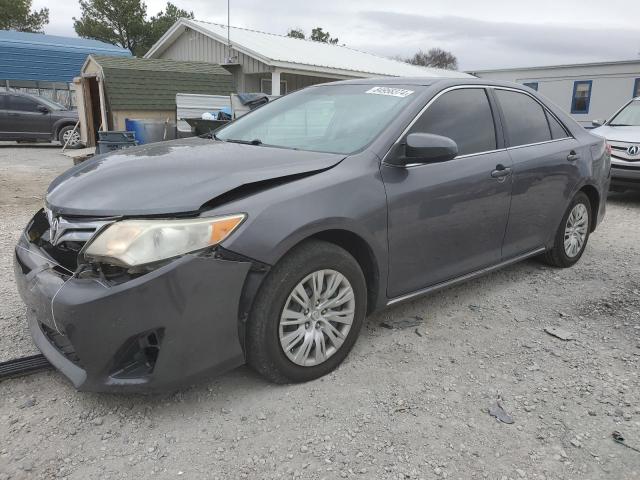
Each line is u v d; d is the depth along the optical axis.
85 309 2.29
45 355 2.67
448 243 3.42
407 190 3.09
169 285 2.31
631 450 2.40
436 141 2.95
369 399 2.74
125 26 42.88
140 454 2.32
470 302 4.02
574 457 2.36
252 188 2.62
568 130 4.58
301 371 2.80
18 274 2.80
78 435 2.43
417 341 3.36
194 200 2.44
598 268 4.86
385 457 2.33
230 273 2.44
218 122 9.06
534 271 4.72
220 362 2.52
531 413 2.66
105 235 2.35
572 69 22.94
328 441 2.42
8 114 15.46
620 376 3.01
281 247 2.54
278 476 2.22
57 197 2.72
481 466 2.29
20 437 2.41
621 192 8.88
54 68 23.94
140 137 12.33
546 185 4.15
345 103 3.59
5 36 24.70
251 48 16.31
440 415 2.62
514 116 4.03
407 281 3.25
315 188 2.72
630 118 9.07
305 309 2.75
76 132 15.98
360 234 2.87
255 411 2.62
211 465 2.27
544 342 3.40
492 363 3.13
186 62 15.20
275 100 4.22
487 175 3.58
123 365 2.41
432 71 23.05
